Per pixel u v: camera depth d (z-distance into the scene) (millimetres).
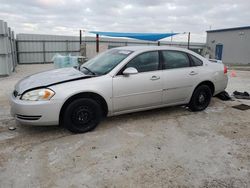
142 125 4500
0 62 11859
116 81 4176
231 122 4805
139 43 29562
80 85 3906
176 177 2881
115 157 3316
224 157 3387
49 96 3705
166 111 5359
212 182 2799
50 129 4207
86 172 2945
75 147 3580
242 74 13703
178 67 4938
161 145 3711
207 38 31062
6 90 7836
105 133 4102
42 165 3082
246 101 6520
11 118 4758
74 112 3932
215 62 5836
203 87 5305
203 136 4086
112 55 4824
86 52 17609
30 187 2645
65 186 2672
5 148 3508
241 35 26312
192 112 5359
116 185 2709
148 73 4508
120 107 4328
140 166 3105
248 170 3068
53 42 25156
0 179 2771
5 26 11797
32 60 24500
